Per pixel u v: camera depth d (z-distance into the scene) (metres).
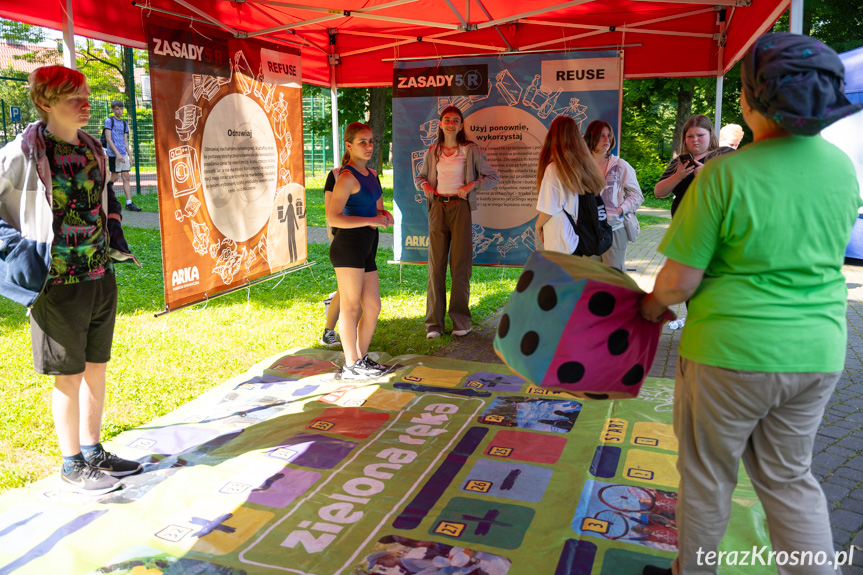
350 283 5.30
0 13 4.79
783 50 2.01
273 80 7.02
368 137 5.23
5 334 6.70
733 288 2.15
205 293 6.15
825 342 2.11
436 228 6.63
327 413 4.71
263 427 4.48
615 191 5.91
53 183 3.29
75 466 3.62
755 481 2.35
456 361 5.91
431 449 4.09
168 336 6.66
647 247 12.88
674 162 5.69
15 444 4.16
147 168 23.20
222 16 6.19
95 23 5.39
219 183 6.24
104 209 3.61
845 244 2.14
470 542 3.07
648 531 3.14
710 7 6.91
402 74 7.56
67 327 3.43
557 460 3.90
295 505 3.44
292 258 7.61
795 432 2.22
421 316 7.62
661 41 7.76
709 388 2.21
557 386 2.50
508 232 7.54
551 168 5.07
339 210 5.17
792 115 1.99
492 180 6.57
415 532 3.17
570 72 7.09
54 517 3.33
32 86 3.26
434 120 7.56
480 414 4.66
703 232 2.13
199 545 3.08
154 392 5.11
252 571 2.88
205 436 4.34
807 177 2.05
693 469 2.35
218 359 5.96
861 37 22.59
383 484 3.65
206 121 6.01
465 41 7.96
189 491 3.59
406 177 7.74
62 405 3.56
